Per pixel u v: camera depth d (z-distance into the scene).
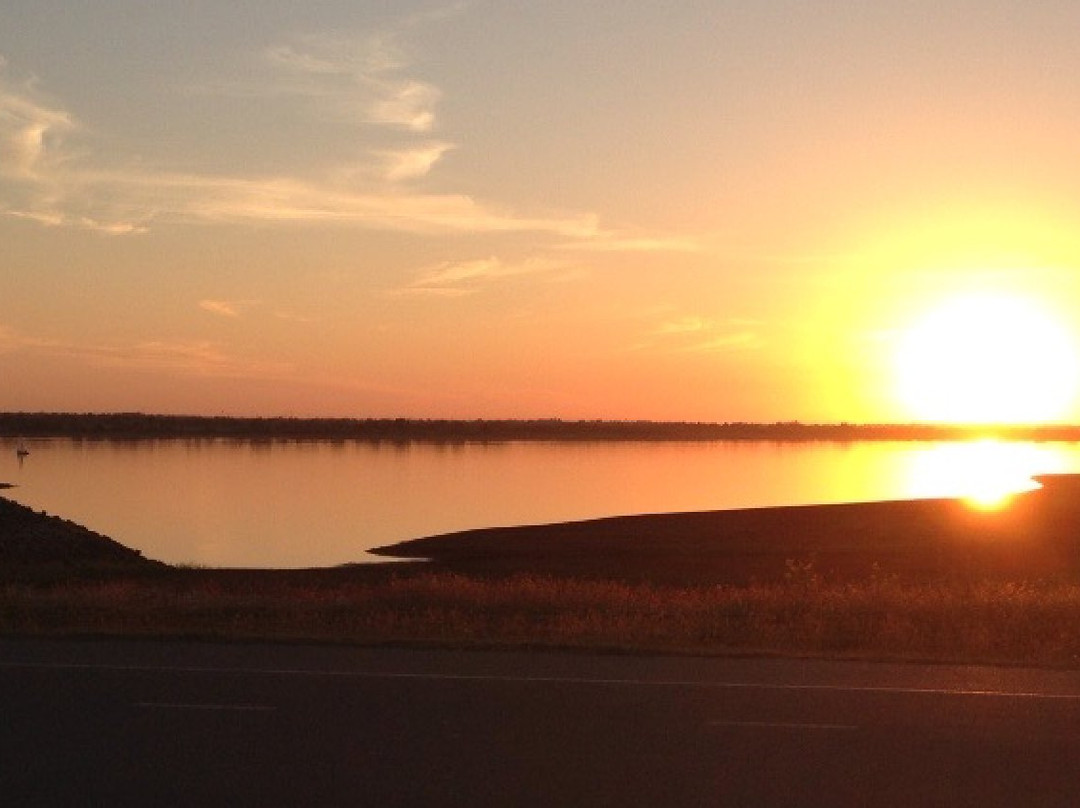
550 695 11.66
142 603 21.78
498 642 15.32
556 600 21.84
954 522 46.12
